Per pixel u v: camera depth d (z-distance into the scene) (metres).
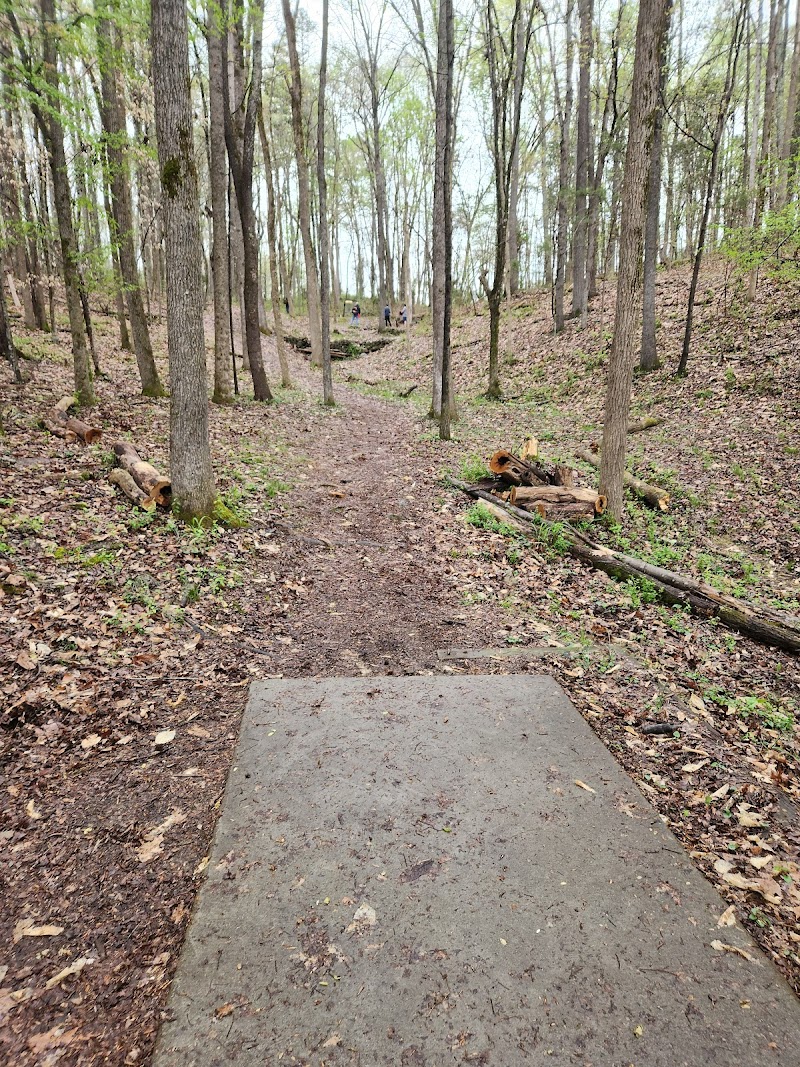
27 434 8.31
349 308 42.66
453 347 25.12
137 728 3.58
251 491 8.06
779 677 4.99
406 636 5.25
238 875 2.64
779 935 2.55
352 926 2.42
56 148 9.22
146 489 6.54
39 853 2.69
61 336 17.30
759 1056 2.02
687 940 2.46
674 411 13.08
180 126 5.61
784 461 9.93
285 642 4.91
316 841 2.85
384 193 33.53
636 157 6.76
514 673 4.65
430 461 10.99
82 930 2.38
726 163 17.11
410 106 22.52
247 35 13.17
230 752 3.51
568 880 2.71
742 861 2.95
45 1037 1.98
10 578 4.59
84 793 3.06
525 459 9.38
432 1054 1.97
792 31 20.33
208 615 4.98
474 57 17.83
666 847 2.95
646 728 3.99
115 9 8.08
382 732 3.75
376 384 22.73
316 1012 2.09
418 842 2.88
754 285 15.88
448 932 2.42
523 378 18.78
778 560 7.62
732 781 3.54
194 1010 2.07
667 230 26.16
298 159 20.11
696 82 18.73
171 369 6.21
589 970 2.29
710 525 8.59
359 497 8.95
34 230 10.62
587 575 6.71
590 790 3.32
